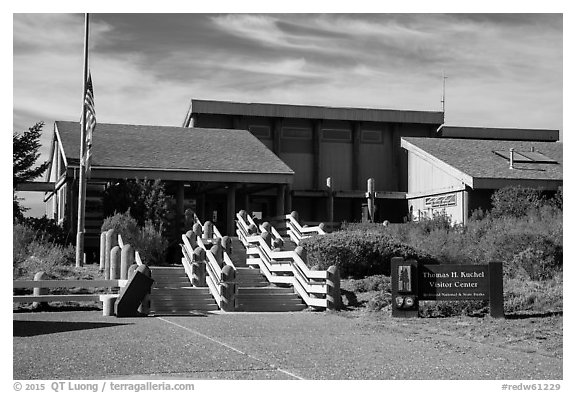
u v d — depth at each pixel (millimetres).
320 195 44438
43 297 19938
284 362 11750
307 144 47406
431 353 12820
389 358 12250
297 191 44219
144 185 32094
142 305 19375
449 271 17922
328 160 47594
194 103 45219
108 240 23734
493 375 10984
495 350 13266
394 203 45688
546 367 11672
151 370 10984
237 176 34812
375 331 15789
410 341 14289
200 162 35281
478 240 28172
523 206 34281
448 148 42344
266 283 24703
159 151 36250
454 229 32938
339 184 47625
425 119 48531
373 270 24156
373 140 48469
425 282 18078
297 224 32812
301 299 22031
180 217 33844
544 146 44500
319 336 14945
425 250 26422
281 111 46344
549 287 20844
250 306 21438
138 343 13633
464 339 14633
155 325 16750
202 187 39438
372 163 48281
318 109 46844
